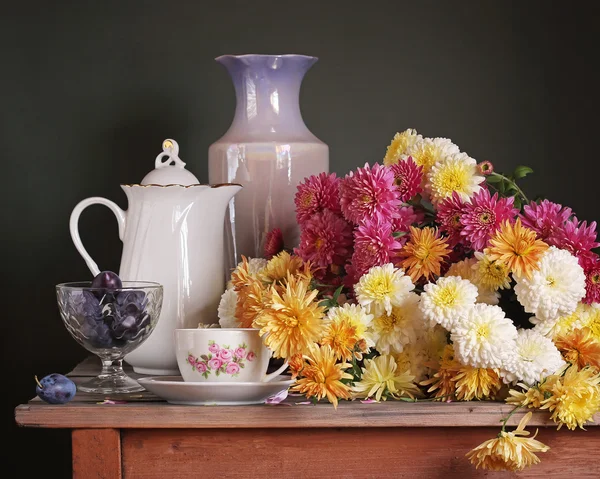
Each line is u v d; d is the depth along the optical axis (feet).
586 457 3.38
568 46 6.14
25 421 3.29
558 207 3.68
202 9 6.00
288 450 3.35
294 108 4.81
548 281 3.35
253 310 3.58
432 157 3.93
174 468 3.34
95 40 5.97
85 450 3.31
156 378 3.66
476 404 3.35
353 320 3.41
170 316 4.15
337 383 3.16
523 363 3.26
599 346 3.40
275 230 4.48
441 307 3.29
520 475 3.38
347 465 3.36
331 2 6.07
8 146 5.94
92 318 3.59
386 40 6.09
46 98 5.96
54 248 5.97
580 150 6.15
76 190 5.98
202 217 4.23
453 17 6.11
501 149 6.14
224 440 3.34
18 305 5.96
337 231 3.91
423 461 3.37
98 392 3.67
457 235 3.67
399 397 3.51
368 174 3.66
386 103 6.10
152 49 5.98
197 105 6.01
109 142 5.98
